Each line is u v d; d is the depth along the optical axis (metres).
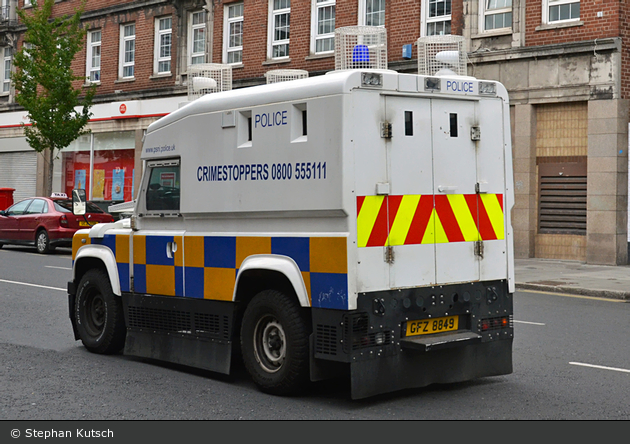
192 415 5.91
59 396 6.51
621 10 18.00
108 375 7.30
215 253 6.93
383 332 6.05
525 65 19.31
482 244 6.68
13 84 28.22
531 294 13.90
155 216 7.63
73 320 8.66
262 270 6.45
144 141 7.79
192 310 7.18
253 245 6.56
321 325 6.02
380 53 7.47
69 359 8.03
